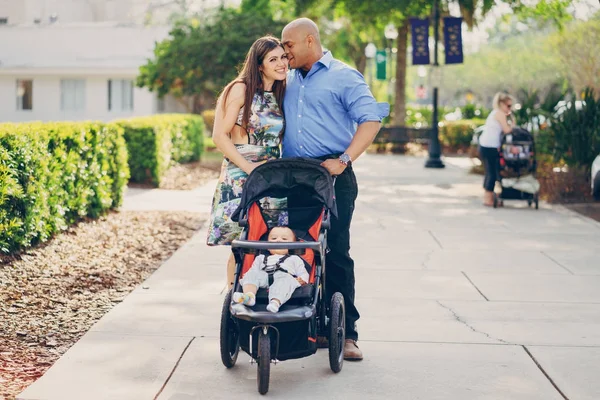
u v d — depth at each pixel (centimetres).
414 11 2400
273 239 509
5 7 4019
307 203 543
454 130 2861
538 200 1355
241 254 504
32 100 3325
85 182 1044
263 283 490
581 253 938
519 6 2281
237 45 2588
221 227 564
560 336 605
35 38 3428
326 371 526
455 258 903
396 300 711
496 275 817
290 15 2891
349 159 525
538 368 534
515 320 650
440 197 1476
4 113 3331
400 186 1667
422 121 3969
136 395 476
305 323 474
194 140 2100
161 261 886
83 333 605
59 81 3303
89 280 767
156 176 1577
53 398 468
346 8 2466
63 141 959
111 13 4556
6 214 795
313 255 516
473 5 2431
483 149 1327
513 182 1308
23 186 819
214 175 1858
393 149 2819
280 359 484
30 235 835
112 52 3400
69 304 682
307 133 544
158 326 618
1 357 541
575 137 1430
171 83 2672
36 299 688
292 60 544
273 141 554
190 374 515
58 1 4141
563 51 2348
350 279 548
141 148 1569
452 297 724
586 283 784
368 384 502
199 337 591
